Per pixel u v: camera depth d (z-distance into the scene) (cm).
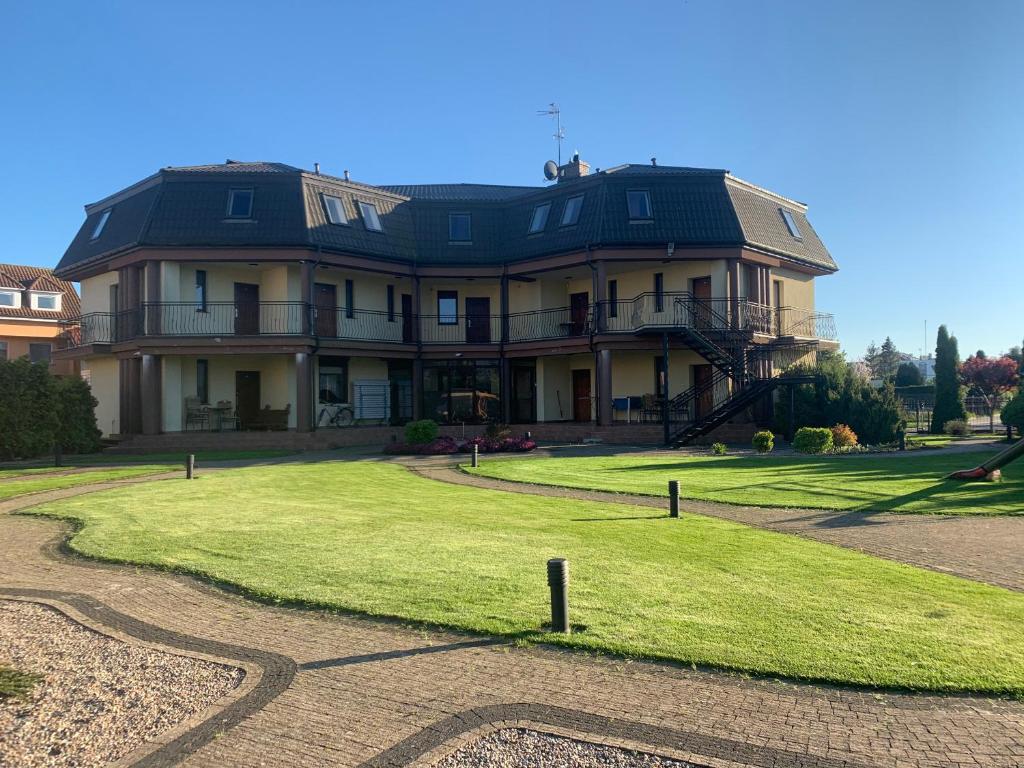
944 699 468
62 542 952
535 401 3059
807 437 2108
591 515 1109
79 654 555
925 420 3772
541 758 398
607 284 2967
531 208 2923
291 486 1477
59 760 402
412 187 3481
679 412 2684
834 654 532
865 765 390
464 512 1141
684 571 759
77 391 2367
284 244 2448
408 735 425
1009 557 827
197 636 593
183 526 1027
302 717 449
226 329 2602
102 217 2838
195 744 418
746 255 2675
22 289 3922
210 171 2556
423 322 3011
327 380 2753
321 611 651
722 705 460
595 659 534
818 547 876
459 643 569
